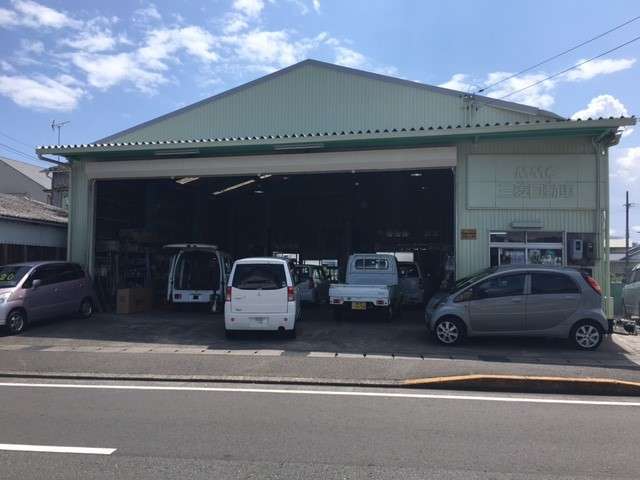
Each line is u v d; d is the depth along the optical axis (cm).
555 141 1495
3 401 754
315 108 2002
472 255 1505
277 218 3100
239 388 840
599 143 1472
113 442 575
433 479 482
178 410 706
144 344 1220
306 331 1388
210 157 1712
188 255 1803
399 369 931
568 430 632
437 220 2902
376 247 2978
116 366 970
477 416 688
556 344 1221
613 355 1101
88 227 1808
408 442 582
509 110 1848
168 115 2109
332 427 634
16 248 1830
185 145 1631
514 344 1217
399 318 1680
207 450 552
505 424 653
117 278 1945
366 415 687
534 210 1492
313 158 1639
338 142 1554
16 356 1053
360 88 1972
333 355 1066
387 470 502
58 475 486
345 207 2972
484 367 937
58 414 685
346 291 1510
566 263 1472
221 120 2069
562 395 822
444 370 920
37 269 1462
